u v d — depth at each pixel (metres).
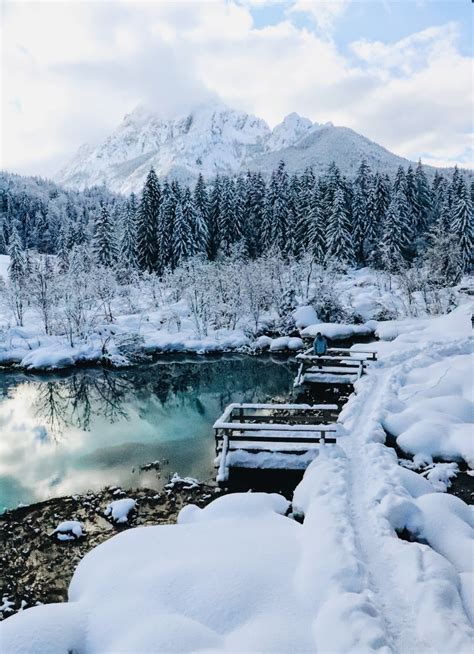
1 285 35.38
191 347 30.62
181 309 37.25
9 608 7.67
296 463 11.66
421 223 57.50
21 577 8.51
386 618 5.61
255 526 8.22
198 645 5.30
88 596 6.41
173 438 15.84
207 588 6.21
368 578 6.30
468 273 49.31
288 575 6.57
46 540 9.71
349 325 33.28
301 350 30.52
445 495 8.67
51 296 30.86
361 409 14.48
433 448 12.11
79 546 9.45
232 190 60.72
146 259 52.31
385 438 12.64
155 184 53.72
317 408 12.83
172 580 6.38
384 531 7.46
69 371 26.66
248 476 11.95
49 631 5.54
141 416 18.81
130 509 10.73
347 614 5.45
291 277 39.62
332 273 40.50
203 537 7.72
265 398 20.14
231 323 34.75
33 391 23.08
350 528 7.47
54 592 8.07
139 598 6.14
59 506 11.22
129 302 38.91
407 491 9.02
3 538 9.84
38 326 32.94
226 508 8.84
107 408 20.20
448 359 18.91
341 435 12.38
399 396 15.51
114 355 28.05
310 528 7.73
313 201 52.56
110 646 5.47
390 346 24.36
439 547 7.55
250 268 37.25
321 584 6.14
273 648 5.21
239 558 6.88
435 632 5.21
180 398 21.27
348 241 50.59
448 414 13.58
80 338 30.50
